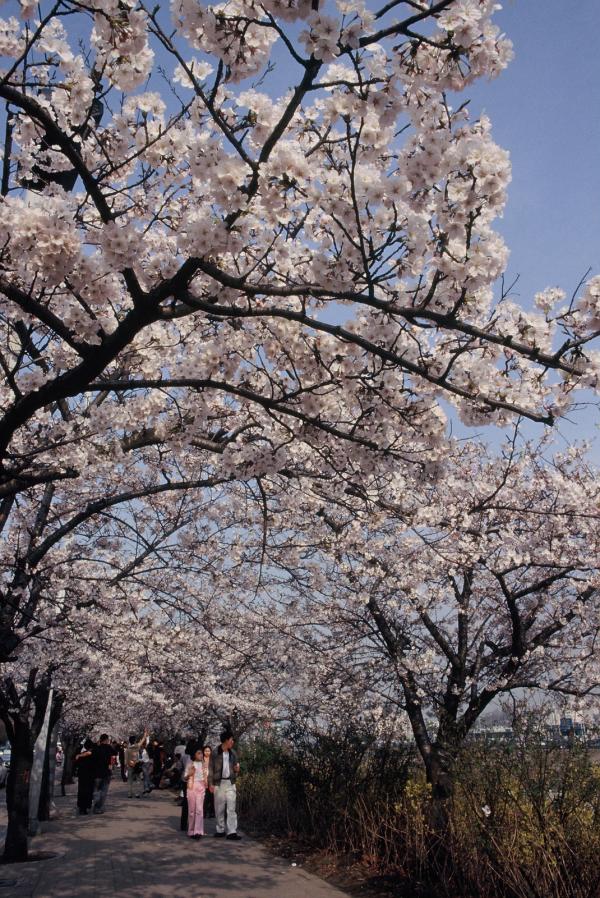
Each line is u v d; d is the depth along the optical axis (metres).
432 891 6.66
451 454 5.58
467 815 6.75
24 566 7.69
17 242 3.85
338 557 9.55
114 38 3.76
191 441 5.76
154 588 10.23
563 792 6.12
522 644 8.92
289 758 11.97
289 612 11.77
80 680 14.23
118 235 3.79
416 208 3.78
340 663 11.02
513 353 5.03
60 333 4.15
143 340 5.96
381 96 3.61
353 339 4.13
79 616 9.48
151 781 26.25
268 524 8.45
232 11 3.58
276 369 5.77
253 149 4.60
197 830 11.88
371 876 7.76
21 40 4.34
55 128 3.83
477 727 8.94
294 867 8.91
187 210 5.67
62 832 12.98
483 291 4.49
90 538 10.56
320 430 5.45
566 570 9.20
